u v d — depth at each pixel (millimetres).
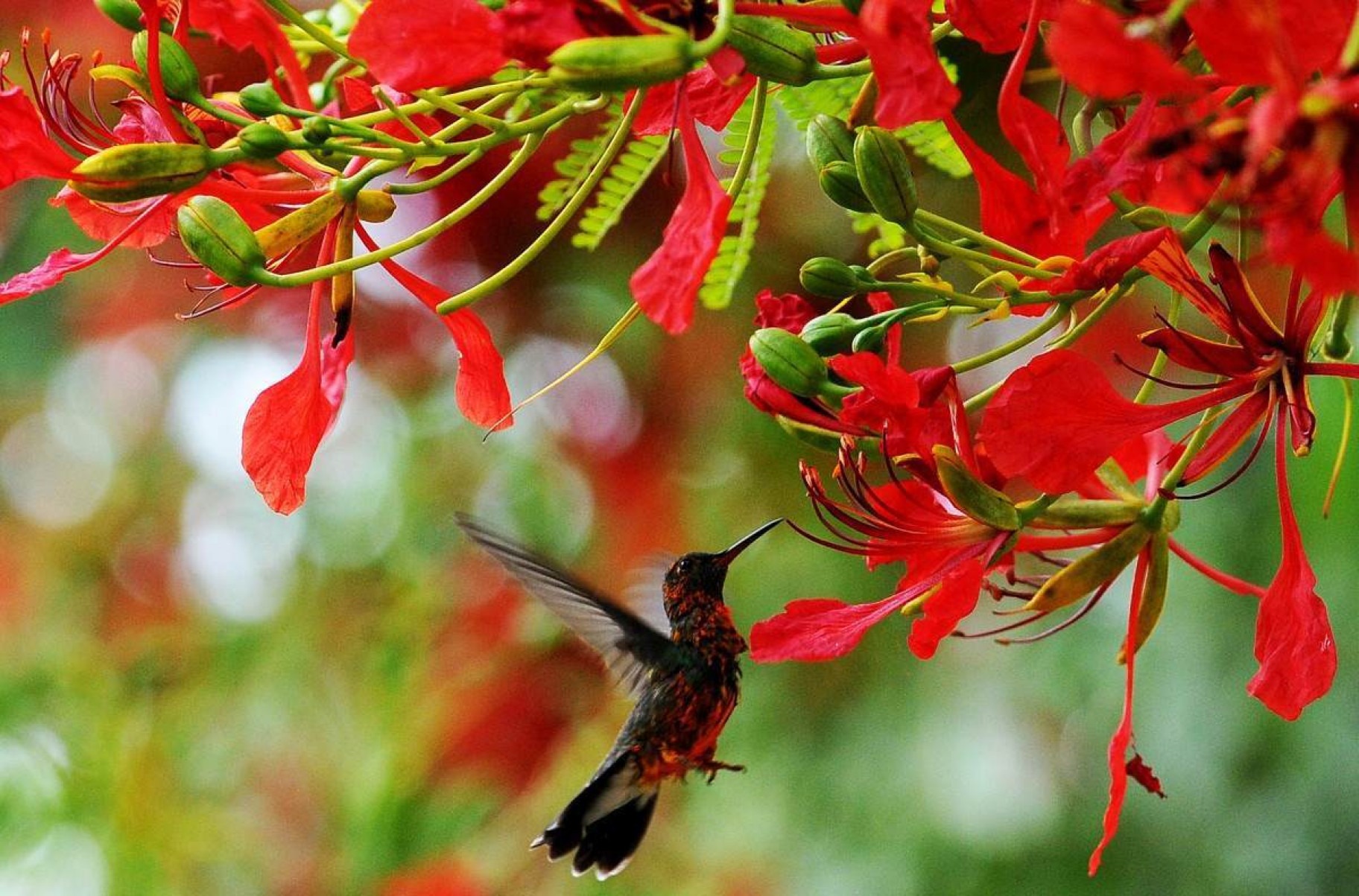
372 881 8367
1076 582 3918
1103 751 7785
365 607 9406
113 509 10469
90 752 8430
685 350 8836
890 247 4539
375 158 3566
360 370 9891
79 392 10328
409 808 8492
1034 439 3543
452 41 3156
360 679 9180
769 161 4355
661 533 9414
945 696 8453
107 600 10172
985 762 8164
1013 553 4102
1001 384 3594
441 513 9578
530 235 8164
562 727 9000
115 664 9227
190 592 10016
